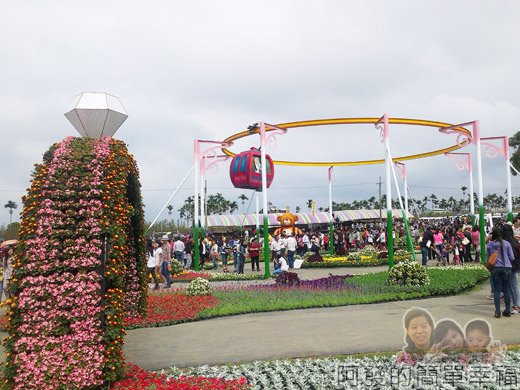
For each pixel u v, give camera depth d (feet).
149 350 25.86
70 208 20.76
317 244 104.37
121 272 20.76
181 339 28.45
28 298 19.13
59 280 19.56
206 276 68.90
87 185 21.06
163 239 58.29
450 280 46.93
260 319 34.09
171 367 22.29
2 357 24.34
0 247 44.14
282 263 67.21
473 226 94.02
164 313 36.32
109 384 19.03
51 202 20.48
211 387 18.06
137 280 34.81
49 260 19.74
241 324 32.40
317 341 25.99
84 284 19.54
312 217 192.13
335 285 49.52
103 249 20.57
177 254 81.61
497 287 30.83
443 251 75.87
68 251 19.92
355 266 79.20
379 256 85.40
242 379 18.97
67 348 18.84
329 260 85.05
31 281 19.24
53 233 20.02
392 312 34.14
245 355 23.85
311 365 21.03
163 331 31.45
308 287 49.21
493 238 31.89
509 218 84.07
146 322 33.45
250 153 88.12
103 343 19.56
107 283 20.48
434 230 75.66
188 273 74.49
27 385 18.17
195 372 21.15
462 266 65.92
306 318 33.47
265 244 67.62
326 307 38.47
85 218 20.65
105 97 27.12
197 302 41.16
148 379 19.40
